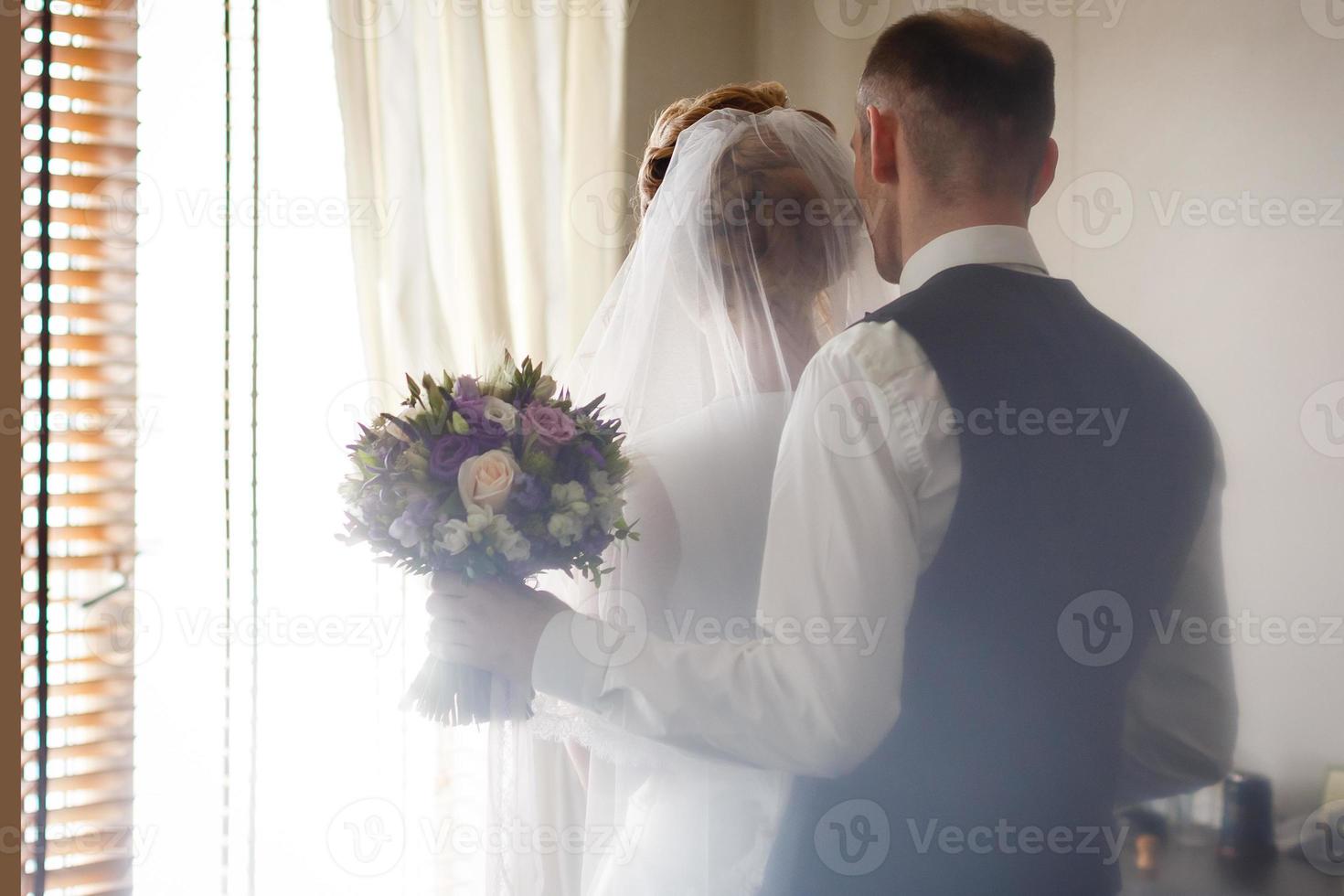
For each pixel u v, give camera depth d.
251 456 1.78
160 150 1.73
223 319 1.77
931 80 1.01
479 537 1.03
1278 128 1.27
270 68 1.83
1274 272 1.28
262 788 1.79
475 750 1.92
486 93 1.97
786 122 1.21
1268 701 1.23
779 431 1.11
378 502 1.08
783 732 0.91
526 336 2.02
